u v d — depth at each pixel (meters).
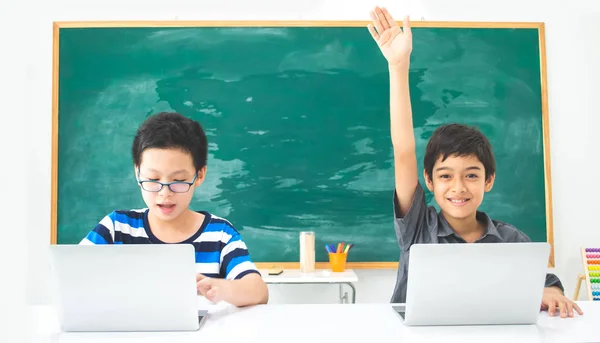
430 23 2.47
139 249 0.70
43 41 2.46
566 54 2.52
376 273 2.45
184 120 1.07
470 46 2.47
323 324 0.76
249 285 0.91
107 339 0.70
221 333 0.71
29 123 2.42
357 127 2.44
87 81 2.43
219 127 2.44
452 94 2.46
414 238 1.30
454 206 1.25
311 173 2.43
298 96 2.45
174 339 0.69
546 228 2.43
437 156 1.29
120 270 0.71
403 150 1.26
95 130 2.42
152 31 2.46
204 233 1.14
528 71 2.48
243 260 1.05
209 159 2.42
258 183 2.42
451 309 0.74
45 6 2.47
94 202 2.40
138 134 1.04
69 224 2.39
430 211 1.33
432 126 2.45
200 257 1.12
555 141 2.49
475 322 0.75
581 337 0.71
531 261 0.73
